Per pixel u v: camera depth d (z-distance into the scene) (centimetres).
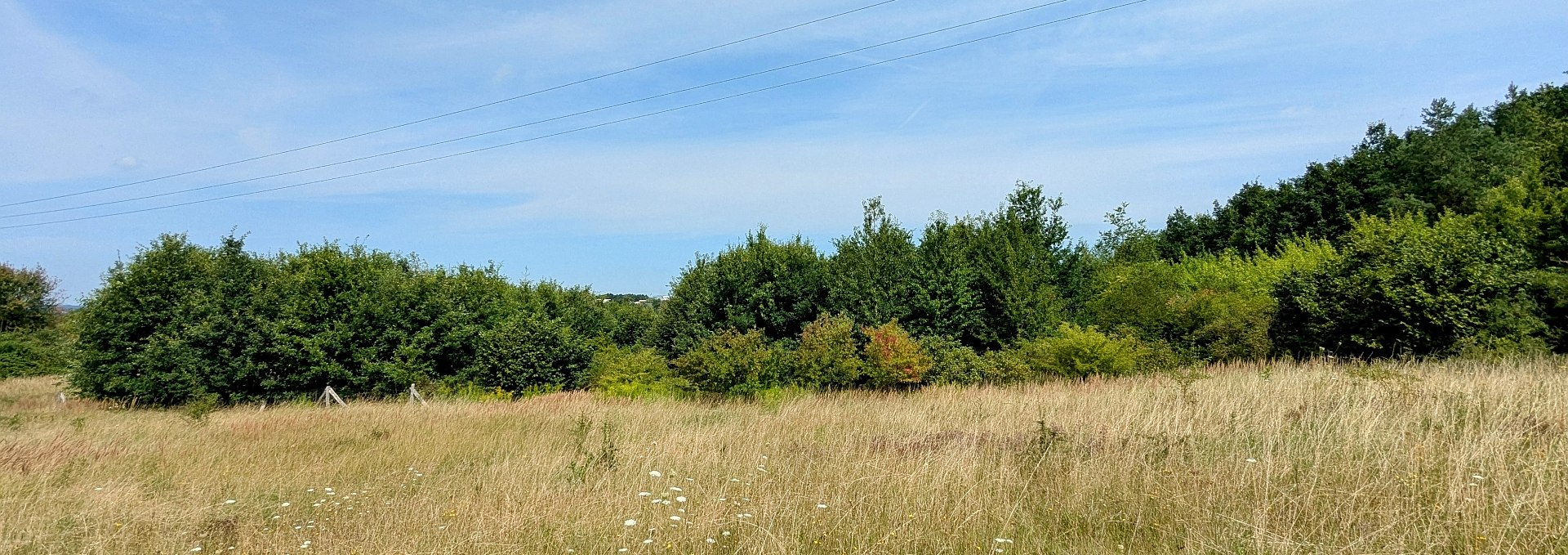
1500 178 3183
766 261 2652
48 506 717
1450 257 1595
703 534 516
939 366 1992
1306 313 1820
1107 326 2350
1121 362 1802
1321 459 604
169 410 2106
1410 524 439
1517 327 1484
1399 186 3566
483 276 2864
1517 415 709
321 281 2433
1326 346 1742
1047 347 1925
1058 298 2497
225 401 2339
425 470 879
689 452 849
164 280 2448
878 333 1997
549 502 634
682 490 640
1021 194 2739
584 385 2253
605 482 712
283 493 784
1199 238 4691
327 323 2389
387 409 1672
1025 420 999
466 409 1599
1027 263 2492
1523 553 391
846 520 534
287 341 2330
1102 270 2866
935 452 793
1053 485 611
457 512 626
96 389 2398
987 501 568
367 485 792
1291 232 3831
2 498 765
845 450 801
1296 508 486
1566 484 469
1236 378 1241
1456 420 706
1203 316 2127
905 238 2570
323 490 786
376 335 2444
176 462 964
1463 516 437
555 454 921
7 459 975
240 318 2370
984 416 1122
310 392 2377
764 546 482
